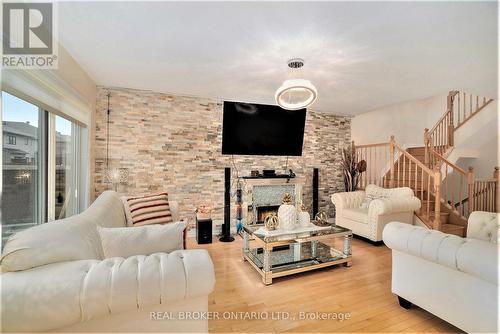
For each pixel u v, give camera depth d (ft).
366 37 6.87
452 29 6.45
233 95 12.80
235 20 6.10
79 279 3.16
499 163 16.76
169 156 12.75
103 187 11.59
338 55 8.02
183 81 10.69
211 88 11.65
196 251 3.98
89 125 10.18
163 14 5.86
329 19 6.02
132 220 8.70
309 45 7.36
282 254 9.96
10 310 2.84
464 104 16.33
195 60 8.48
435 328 5.79
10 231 5.50
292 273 8.32
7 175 5.36
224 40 7.09
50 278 3.13
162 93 12.52
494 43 7.17
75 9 5.63
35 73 5.81
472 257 4.70
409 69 9.16
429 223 12.49
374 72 9.46
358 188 17.49
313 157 16.74
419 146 18.29
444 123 17.07
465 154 16.55
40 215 6.68
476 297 4.92
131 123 12.02
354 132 18.25
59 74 7.22
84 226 4.85
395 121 19.47
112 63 8.78
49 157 7.06
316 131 16.79
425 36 6.81
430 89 11.55
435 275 5.66
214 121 13.65
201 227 11.98
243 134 13.83
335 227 9.62
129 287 3.21
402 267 6.48
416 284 6.10
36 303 2.91
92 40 7.11
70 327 3.21
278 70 9.34
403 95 12.57
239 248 11.32
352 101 13.88
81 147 9.96
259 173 14.71
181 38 7.00
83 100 9.10
